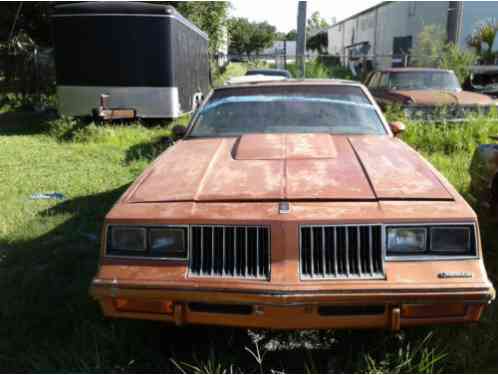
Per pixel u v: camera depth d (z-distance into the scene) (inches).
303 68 653.3
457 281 92.4
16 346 112.5
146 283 95.4
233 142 142.0
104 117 392.8
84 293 134.8
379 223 95.2
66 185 248.1
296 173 113.0
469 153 284.2
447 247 95.3
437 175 113.7
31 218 196.7
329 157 123.6
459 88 376.5
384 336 112.7
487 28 655.1
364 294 91.3
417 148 296.2
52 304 130.0
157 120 435.5
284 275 93.0
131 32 392.2
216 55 874.1
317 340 114.4
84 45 396.8
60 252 162.1
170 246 97.9
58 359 105.8
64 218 196.2
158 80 401.1
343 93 164.4
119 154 322.7
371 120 154.6
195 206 101.2
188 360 108.1
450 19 644.7
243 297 92.7
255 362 107.3
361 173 112.5
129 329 117.1
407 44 948.6
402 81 379.6
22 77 607.5
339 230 95.4
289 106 159.3
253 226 95.9
